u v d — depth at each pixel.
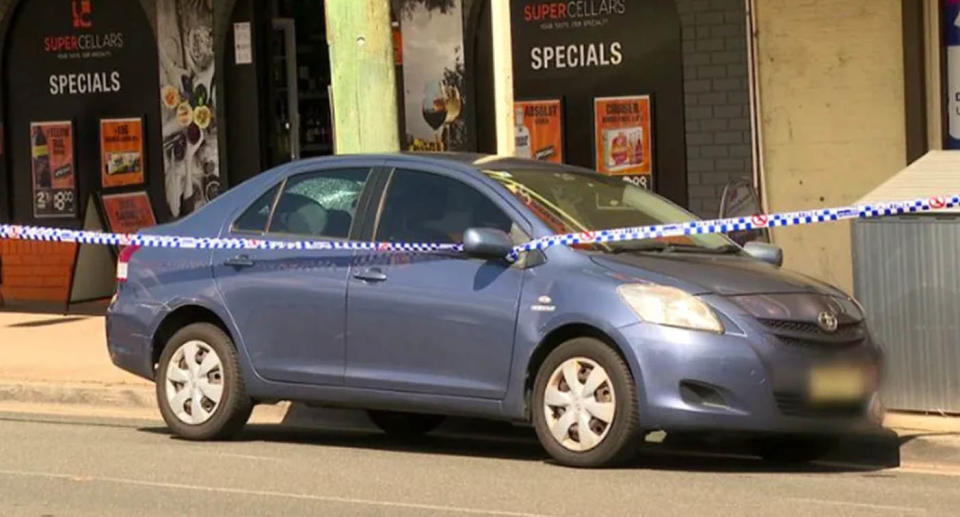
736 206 26.80
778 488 15.25
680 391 15.09
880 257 17.92
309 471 16.36
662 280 15.55
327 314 17.31
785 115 26.66
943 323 17.61
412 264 16.89
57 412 21.81
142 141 32.53
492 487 15.23
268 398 18.00
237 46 31.64
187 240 18.66
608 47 28.17
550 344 16.02
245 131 31.77
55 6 33.19
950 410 17.66
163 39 32.19
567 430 15.89
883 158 26.02
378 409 17.34
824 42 26.25
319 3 32.19
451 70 29.34
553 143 28.75
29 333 28.42
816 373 15.38
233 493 15.09
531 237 16.36
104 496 14.99
